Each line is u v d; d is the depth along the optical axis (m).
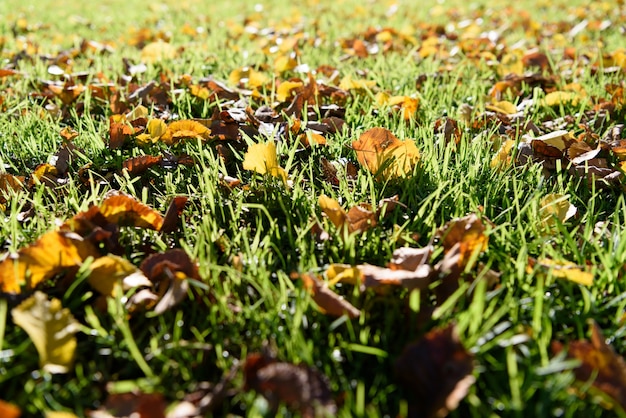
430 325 0.45
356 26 1.79
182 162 0.71
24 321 0.42
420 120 0.86
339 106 0.90
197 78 1.10
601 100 0.92
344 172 0.66
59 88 0.96
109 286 0.47
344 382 0.42
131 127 0.75
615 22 1.83
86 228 0.52
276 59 1.22
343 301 0.45
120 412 0.39
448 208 0.60
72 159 0.72
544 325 0.45
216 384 0.42
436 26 1.75
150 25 1.96
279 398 0.39
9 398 0.41
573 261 0.53
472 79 1.08
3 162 0.72
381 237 0.57
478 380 0.42
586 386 0.39
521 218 0.60
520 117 0.85
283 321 0.46
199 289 0.47
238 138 0.77
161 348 0.44
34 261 0.47
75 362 0.43
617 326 0.46
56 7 2.40
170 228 0.57
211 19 2.07
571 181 0.67
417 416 0.39
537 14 2.08
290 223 0.57
